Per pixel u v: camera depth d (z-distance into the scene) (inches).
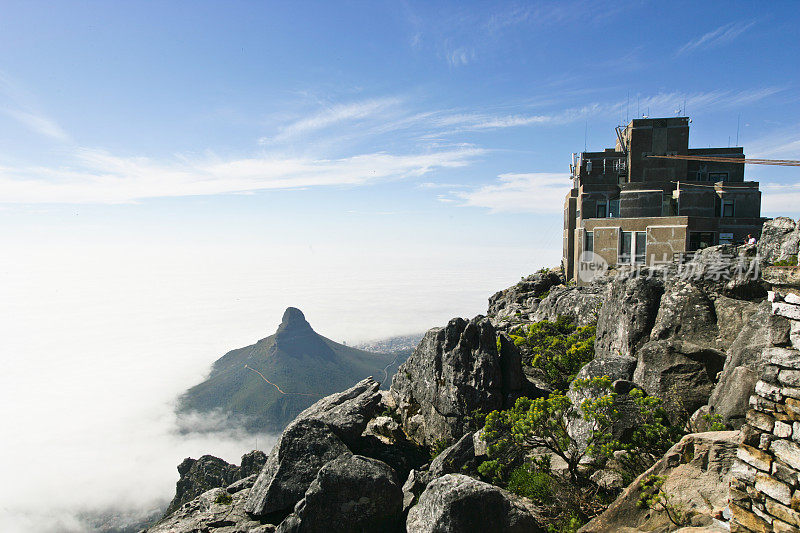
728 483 344.8
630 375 625.0
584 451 502.6
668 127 1696.6
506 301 1689.2
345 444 658.8
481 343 730.2
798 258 296.2
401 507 515.5
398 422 818.8
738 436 368.2
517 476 525.3
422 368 824.3
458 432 697.0
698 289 682.8
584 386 560.7
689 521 331.0
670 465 382.0
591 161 1747.0
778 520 271.4
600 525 380.8
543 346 970.1
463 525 417.1
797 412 265.4
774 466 276.5
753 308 612.7
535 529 427.8
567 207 1879.9
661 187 1630.2
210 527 529.0
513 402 703.1
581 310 1105.4
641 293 749.9
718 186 1567.4
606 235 1557.6
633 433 493.7
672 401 546.6
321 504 488.7
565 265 1898.4
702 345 615.2
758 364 448.5
